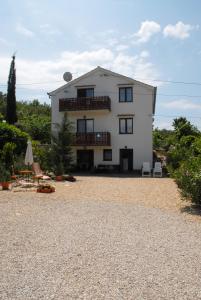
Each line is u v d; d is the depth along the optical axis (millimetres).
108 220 10414
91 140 36281
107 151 37125
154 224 10031
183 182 13078
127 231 9094
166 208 12812
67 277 5805
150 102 36125
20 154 26891
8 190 16922
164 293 5281
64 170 27469
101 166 35781
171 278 5879
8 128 27750
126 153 36781
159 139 55531
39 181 21312
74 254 7031
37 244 7680
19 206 12445
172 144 43125
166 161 33781
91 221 10195
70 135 28688
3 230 8883
